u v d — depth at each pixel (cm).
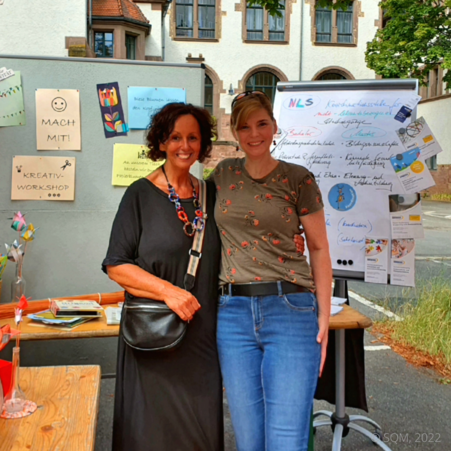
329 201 264
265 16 2447
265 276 179
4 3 817
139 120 315
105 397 318
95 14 1917
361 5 2502
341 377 258
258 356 183
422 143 249
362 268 261
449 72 1758
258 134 180
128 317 179
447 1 1531
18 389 163
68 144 310
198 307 177
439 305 468
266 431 180
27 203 310
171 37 2405
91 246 320
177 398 183
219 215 186
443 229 1196
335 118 264
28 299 275
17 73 300
